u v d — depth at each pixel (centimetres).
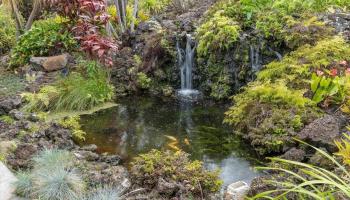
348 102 478
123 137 515
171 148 480
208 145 487
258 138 468
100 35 668
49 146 450
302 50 575
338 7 692
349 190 203
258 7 703
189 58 700
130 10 858
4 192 333
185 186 368
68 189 331
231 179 405
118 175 388
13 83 673
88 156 441
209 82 677
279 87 513
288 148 443
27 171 376
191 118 575
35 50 747
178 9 902
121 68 717
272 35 620
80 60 695
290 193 316
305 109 490
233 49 650
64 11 694
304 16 646
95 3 663
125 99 666
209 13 760
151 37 732
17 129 498
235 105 564
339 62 537
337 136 416
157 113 599
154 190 366
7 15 924
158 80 708
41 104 593
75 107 609
